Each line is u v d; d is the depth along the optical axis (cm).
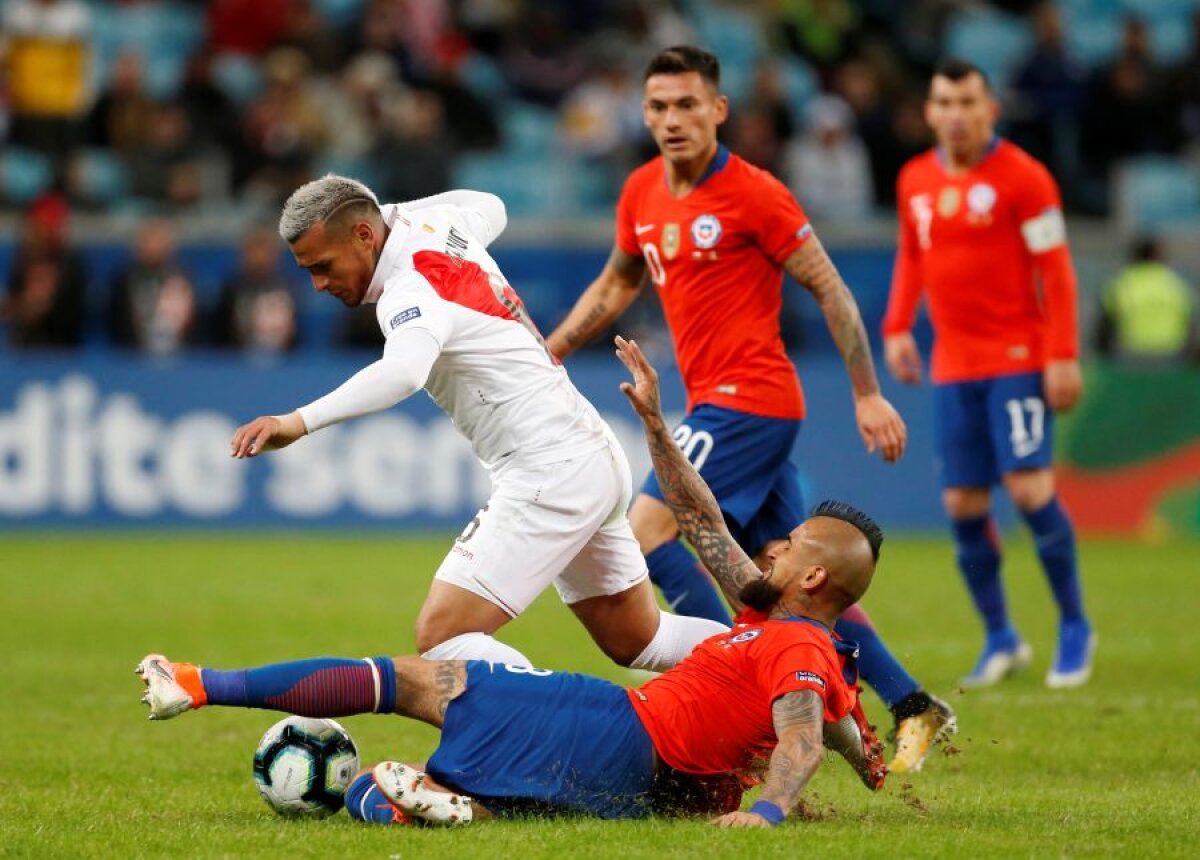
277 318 6488
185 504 6356
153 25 8281
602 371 6331
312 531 6366
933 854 1789
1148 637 4084
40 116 7200
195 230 6875
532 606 4728
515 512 2172
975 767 2553
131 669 3506
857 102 7569
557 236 6956
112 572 5225
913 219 3591
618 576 2292
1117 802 2222
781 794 1880
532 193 7594
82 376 6300
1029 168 3444
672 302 2766
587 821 1931
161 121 7156
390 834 1877
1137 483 6488
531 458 2177
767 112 7338
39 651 3738
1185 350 6669
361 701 1939
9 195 7194
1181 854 1838
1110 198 7725
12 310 6456
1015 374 3478
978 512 3522
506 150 7912
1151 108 7806
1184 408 6488
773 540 2794
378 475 6372
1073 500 6481
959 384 3525
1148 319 6612
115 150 7231
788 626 1967
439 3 7944
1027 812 2130
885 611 4491
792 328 6762
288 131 7175
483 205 2412
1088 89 7806
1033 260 3478
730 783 1997
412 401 6378
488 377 2162
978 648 3878
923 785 2391
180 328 6481
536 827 1894
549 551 2183
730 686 1969
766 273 2717
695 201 2706
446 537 6266
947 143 3484
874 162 7531
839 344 2697
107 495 6325
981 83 3469
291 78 7231
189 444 6353
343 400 1983
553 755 1948
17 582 4981
